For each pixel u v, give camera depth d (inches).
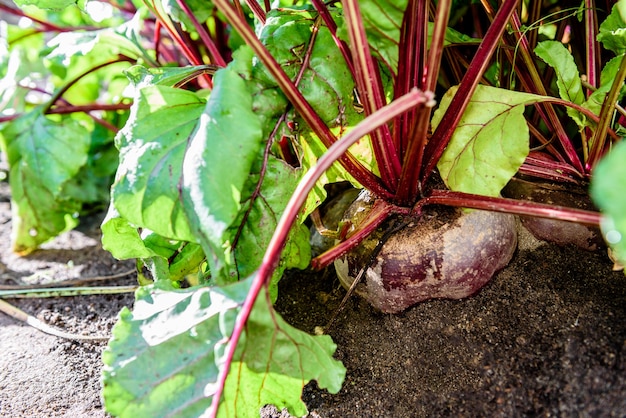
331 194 18.1
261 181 13.3
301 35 13.9
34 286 19.4
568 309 13.1
